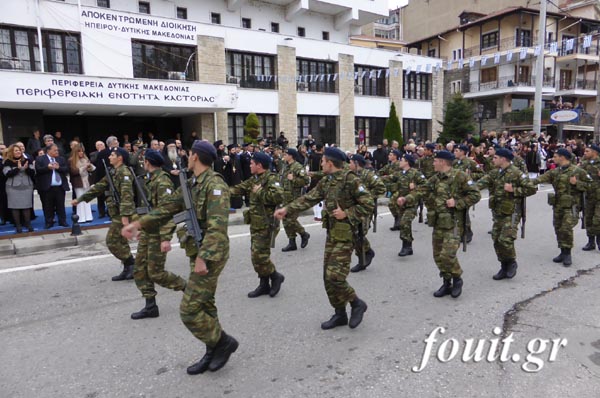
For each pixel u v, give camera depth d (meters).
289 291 5.75
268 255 5.47
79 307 5.29
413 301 5.35
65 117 19.39
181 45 19.91
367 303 5.30
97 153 10.07
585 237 8.80
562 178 6.85
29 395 3.43
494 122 35.22
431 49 38.72
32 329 4.68
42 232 8.88
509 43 32.56
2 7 15.71
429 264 7.05
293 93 23.41
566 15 31.81
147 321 4.85
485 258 7.38
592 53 34.56
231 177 12.27
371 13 27.45
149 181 5.15
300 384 3.51
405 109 28.64
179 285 5.03
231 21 23.69
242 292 5.72
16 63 16.33
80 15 17.14
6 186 8.65
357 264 6.84
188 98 17.98
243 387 3.48
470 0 41.41
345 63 25.30
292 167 7.76
